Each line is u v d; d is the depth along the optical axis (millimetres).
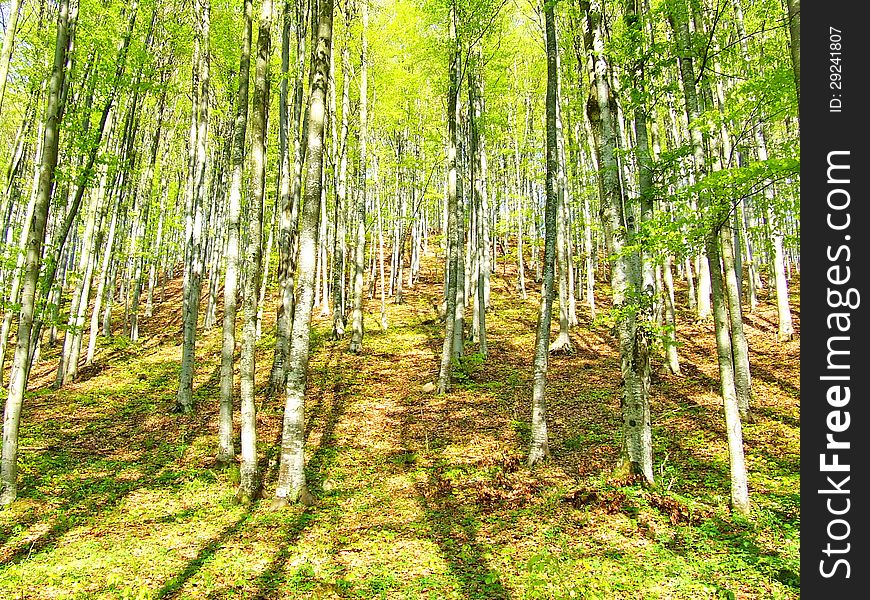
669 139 19641
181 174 31516
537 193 31734
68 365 16797
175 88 18297
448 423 12789
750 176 6301
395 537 7406
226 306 10727
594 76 9609
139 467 10469
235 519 8125
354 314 19422
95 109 11859
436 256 42219
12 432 8805
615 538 6883
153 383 16828
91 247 17297
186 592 5902
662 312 17375
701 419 11258
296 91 17953
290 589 5996
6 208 22359
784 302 16062
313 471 10273
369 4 22156
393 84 21656
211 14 17297
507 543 7055
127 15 12883
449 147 15922
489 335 21125
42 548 7070
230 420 10656
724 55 9992
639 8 10680
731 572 5836
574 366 16344
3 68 7473
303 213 9219
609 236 9133
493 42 19547
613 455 9938
